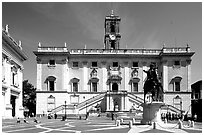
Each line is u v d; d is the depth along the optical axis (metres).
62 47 89.75
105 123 44.50
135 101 83.56
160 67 92.44
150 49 92.88
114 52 92.25
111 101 82.44
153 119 34.19
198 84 94.31
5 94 57.81
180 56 90.31
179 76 89.69
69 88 91.12
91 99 84.12
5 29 59.59
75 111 80.44
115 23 98.88
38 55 89.62
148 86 35.12
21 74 72.19
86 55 91.38
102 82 91.12
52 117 71.44
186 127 33.66
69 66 92.06
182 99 88.69
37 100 87.94
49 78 88.75
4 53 56.50
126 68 91.81
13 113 67.00
